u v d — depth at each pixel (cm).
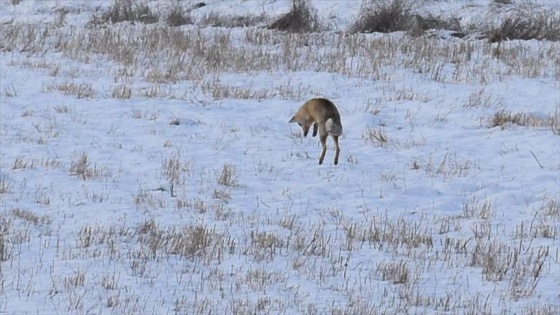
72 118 4956
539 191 3862
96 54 6650
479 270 2820
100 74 6141
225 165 4041
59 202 3525
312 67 6291
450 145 4581
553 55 6581
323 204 3634
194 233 3019
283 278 2684
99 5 8894
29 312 2328
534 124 4938
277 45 6994
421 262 2883
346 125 4919
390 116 5138
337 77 6025
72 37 7244
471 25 7531
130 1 8300
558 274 2800
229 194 3712
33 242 2964
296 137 4678
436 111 5225
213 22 8012
